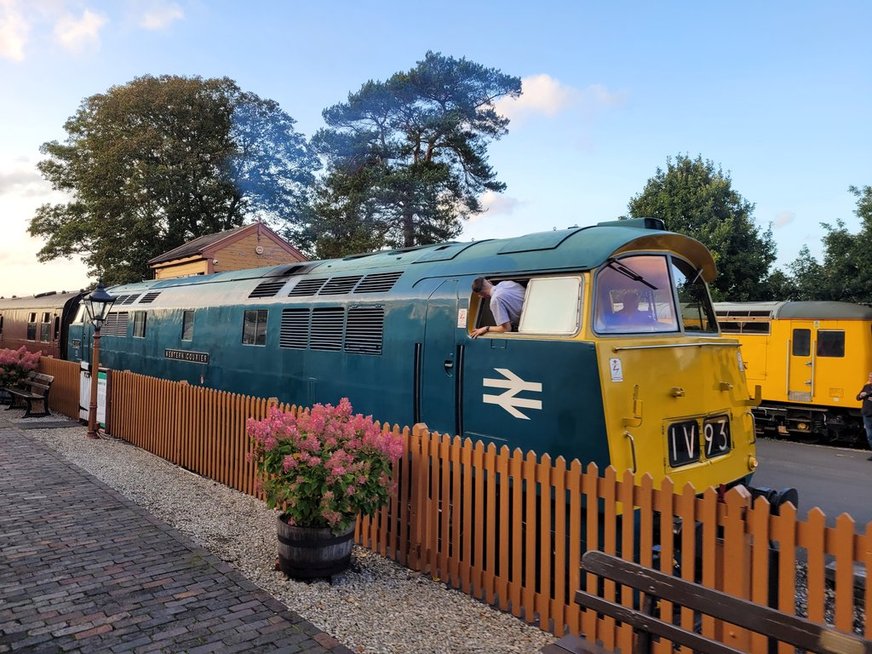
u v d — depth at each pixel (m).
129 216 33.66
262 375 9.12
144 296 14.03
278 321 8.86
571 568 3.98
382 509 5.55
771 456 12.53
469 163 29.64
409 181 27.00
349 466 4.77
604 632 3.77
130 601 4.38
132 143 32.84
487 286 5.58
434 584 4.91
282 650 3.76
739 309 16.03
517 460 4.32
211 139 36.22
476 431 5.46
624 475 3.69
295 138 40.28
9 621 4.05
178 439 9.06
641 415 4.65
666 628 2.71
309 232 35.56
